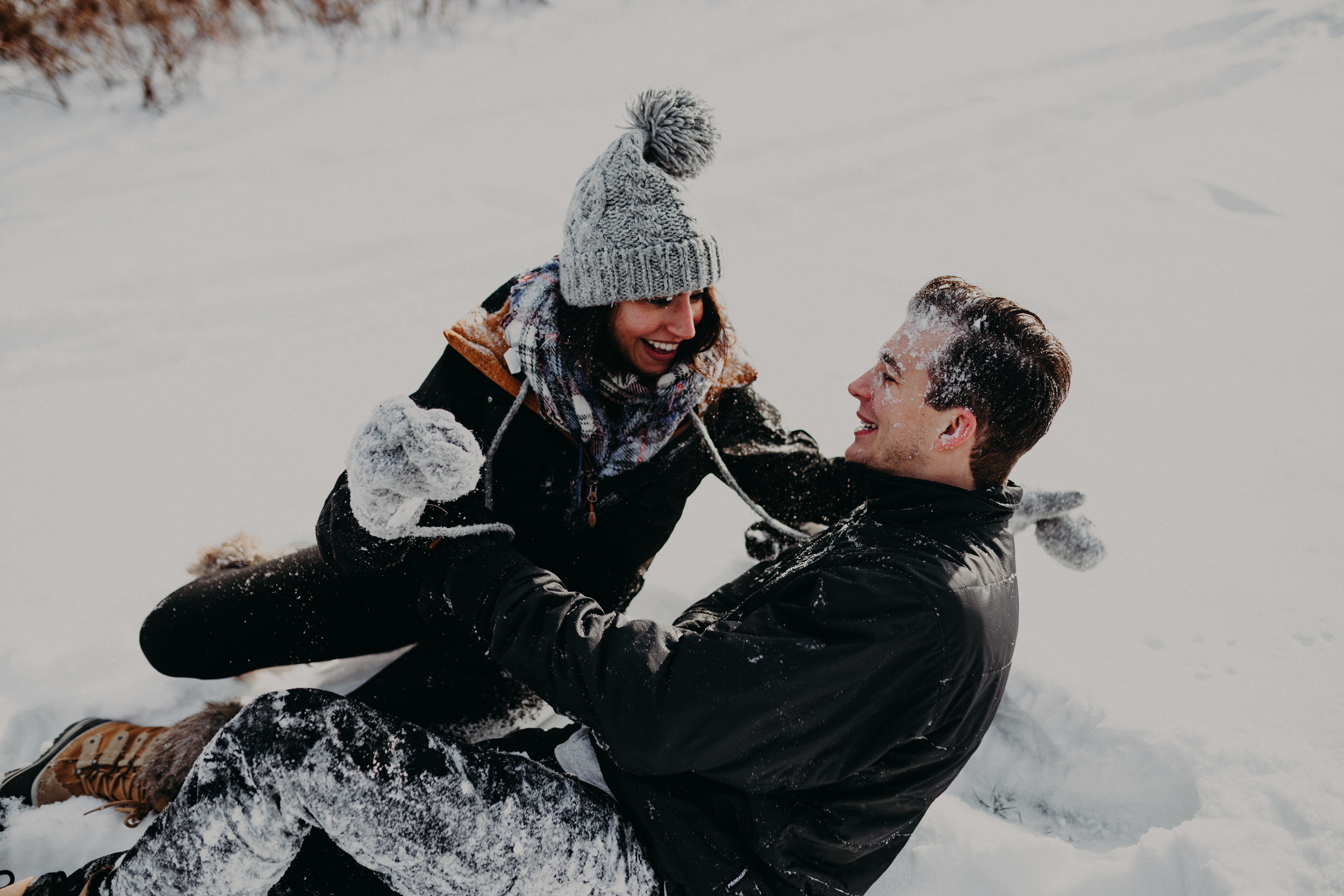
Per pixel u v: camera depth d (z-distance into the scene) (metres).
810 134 4.89
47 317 3.48
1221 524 2.44
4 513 2.60
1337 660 1.98
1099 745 1.85
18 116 5.23
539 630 1.34
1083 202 4.26
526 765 1.38
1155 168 4.48
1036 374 1.29
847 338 3.39
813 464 1.96
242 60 5.89
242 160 4.81
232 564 2.03
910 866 1.69
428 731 1.34
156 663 1.78
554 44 6.31
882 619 1.22
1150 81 5.19
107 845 1.73
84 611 2.25
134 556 2.44
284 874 1.38
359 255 3.99
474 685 1.74
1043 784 1.89
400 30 6.34
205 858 1.26
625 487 1.69
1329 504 2.47
